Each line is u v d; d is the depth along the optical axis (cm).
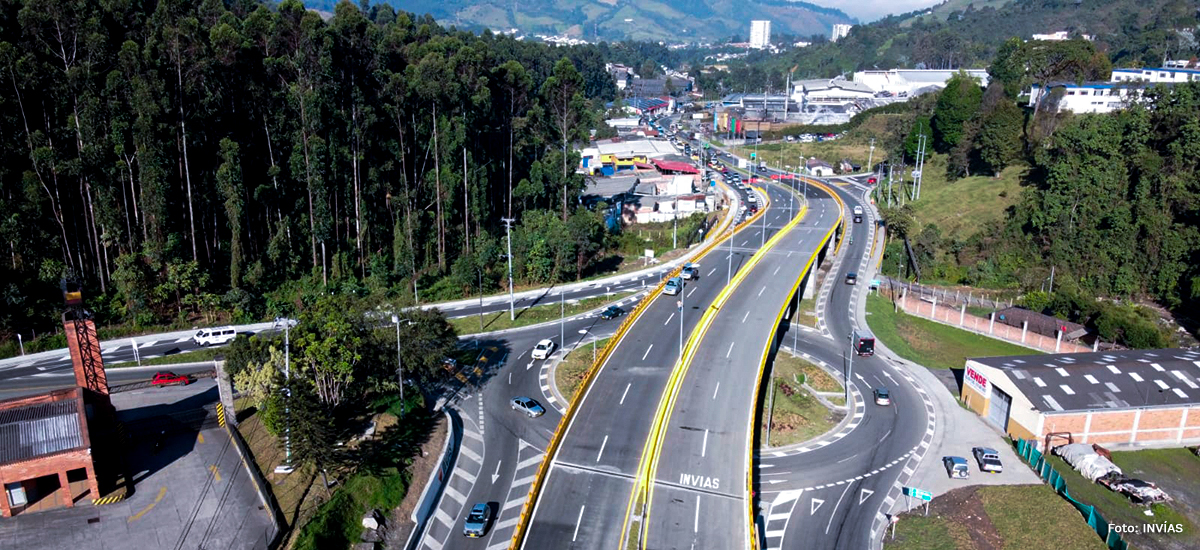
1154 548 6412
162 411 7575
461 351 9906
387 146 12412
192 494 6112
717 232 15300
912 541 6300
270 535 5638
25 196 9681
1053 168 14775
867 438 8075
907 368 10062
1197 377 8531
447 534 6209
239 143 11169
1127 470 7681
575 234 13125
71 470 5803
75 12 9962
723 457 6397
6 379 8588
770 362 9744
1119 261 13800
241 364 7256
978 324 11900
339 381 7269
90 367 6594
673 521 5628
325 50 11250
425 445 7456
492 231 14162
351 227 12325
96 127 9962
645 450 6519
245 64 11062
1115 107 18500
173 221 10488
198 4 12625
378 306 8106
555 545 5416
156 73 9950
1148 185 13988
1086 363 8731
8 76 9494
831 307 12269
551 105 15175
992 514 6694
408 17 15900
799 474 7300
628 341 8938
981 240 15288
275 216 11588
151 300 10369
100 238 10250
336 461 6381
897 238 15712
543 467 6162
